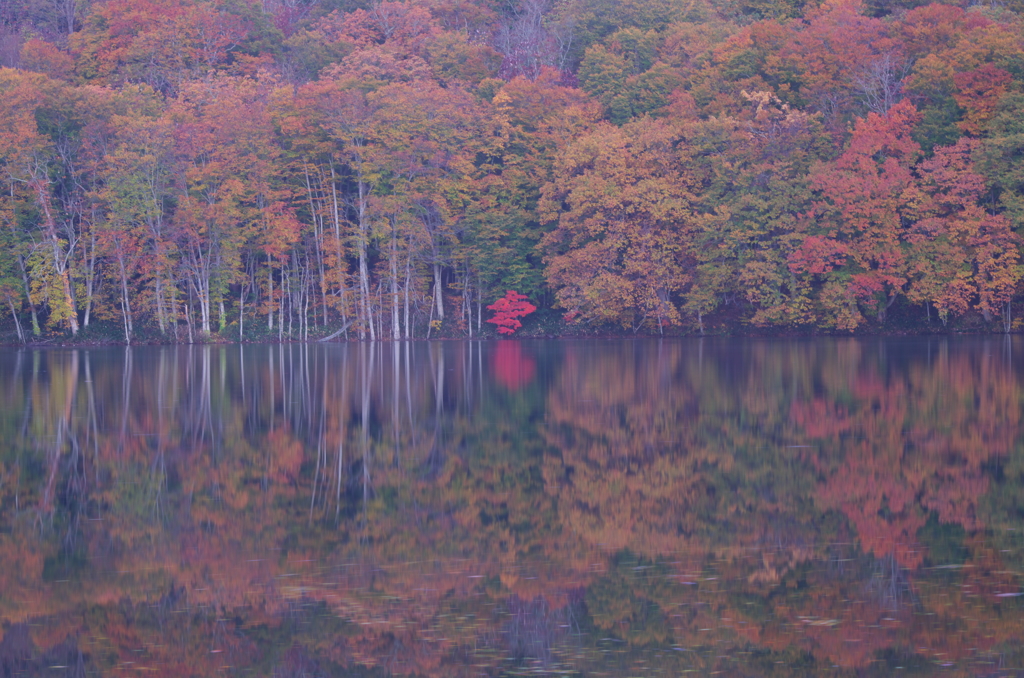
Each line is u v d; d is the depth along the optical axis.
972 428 25.41
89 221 71.31
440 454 23.09
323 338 74.31
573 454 22.84
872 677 10.71
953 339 61.38
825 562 14.43
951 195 62.62
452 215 75.75
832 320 66.75
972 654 11.20
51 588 13.68
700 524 16.66
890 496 18.34
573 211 68.94
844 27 73.62
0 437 25.75
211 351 60.97
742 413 28.67
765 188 68.06
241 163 71.06
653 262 68.44
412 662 11.25
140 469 21.59
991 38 64.94
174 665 11.21
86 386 37.94
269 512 17.80
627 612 12.59
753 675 10.72
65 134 70.50
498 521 17.02
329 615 12.59
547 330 76.00
